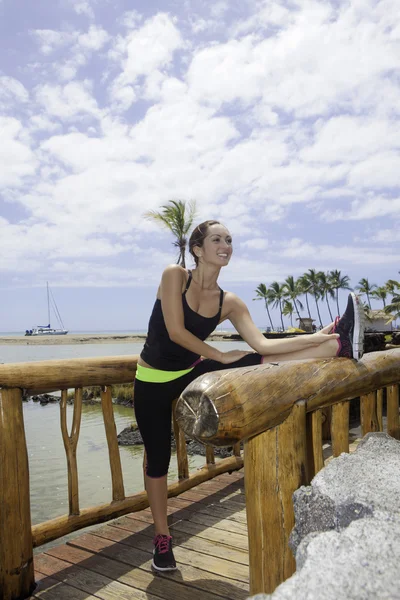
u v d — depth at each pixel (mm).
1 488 2242
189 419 1511
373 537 1047
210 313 2398
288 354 2201
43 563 2652
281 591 886
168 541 2521
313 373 1764
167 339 2379
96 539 2949
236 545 2824
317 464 1987
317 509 1382
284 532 1567
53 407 14641
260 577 1595
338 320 2090
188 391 1503
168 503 3562
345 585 866
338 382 1848
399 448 1850
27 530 2332
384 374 2182
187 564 2602
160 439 2500
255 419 1479
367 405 2570
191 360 2467
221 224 2340
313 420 1980
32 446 9305
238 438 1452
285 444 1611
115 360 3020
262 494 1604
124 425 11328
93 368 2844
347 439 2225
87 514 2877
